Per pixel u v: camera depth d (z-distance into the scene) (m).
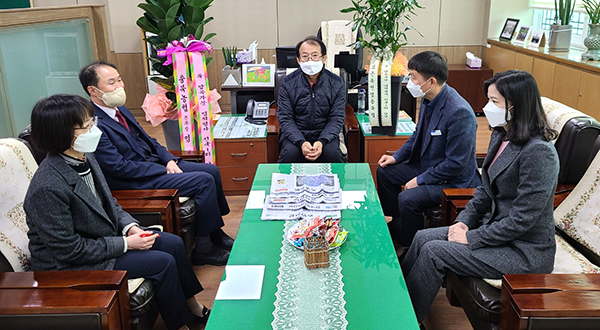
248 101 4.36
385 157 3.20
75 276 1.82
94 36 4.10
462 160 2.75
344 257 2.01
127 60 6.37
